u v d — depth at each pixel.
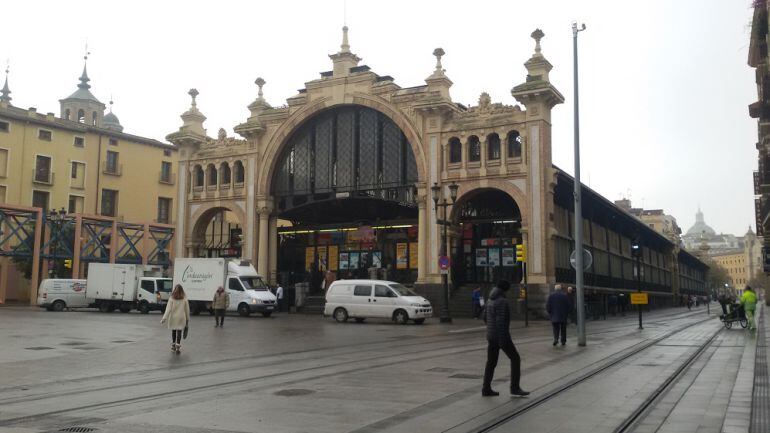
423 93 40.28
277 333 24.45
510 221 38.44
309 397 10.23
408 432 7.77
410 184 40.91
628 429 8.02
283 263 47.03
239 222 47.75
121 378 12.52
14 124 56.66
